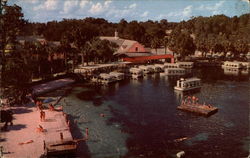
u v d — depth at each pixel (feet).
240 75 310.45
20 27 181.06
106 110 171.42
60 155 104.63
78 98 200.44
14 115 146.72
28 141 111.24
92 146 118.01
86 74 275.80
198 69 360.89
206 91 228.43
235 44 420.36
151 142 123.75
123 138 127.85
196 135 132.77
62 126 130.31
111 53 337.72
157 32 564.30
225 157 109.60
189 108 170.60
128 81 273.13
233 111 171.53
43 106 170.40
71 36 294.66
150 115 162.91
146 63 383.65
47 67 264.31
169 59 410.93
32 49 228.22
